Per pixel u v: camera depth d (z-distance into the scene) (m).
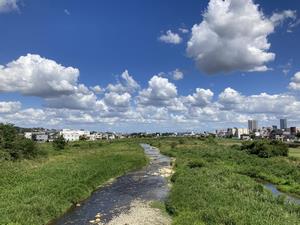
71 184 41.09
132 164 71.50
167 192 43.00
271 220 24.98
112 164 65.50
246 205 29.56
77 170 51.81
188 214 28.06
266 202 31.78
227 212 26.80
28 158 67.31
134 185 48.38
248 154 89.62
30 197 33.25
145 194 41.81
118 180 53.00
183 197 34.47
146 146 173.88
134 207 34.94
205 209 28.22
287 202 33.19
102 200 38.38
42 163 63.81
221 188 37.72
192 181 43.56
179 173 53.28
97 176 50.47
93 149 115.50
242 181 43.66
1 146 62.09
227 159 80.25
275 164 66.50
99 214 32.19
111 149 116.31
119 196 40.59
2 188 37.19
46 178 43.69
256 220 24.66
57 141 108.12
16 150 63.88
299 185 46.06
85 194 39.94
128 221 29.84
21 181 41.81
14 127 70.25
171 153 104.56
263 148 87.50
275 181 50.75
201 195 34.03
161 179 54.00
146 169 67.62
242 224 24.09
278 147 87.50
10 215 26.88
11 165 51.47
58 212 31.66
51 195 34.56
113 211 33.34
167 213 32.47
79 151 102.06
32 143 70.94
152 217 31.06
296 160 75.12
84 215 31.88
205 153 92.12
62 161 67.75
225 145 138.75
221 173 50.88
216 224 24.62
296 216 27.89
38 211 29.52
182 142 163.00
